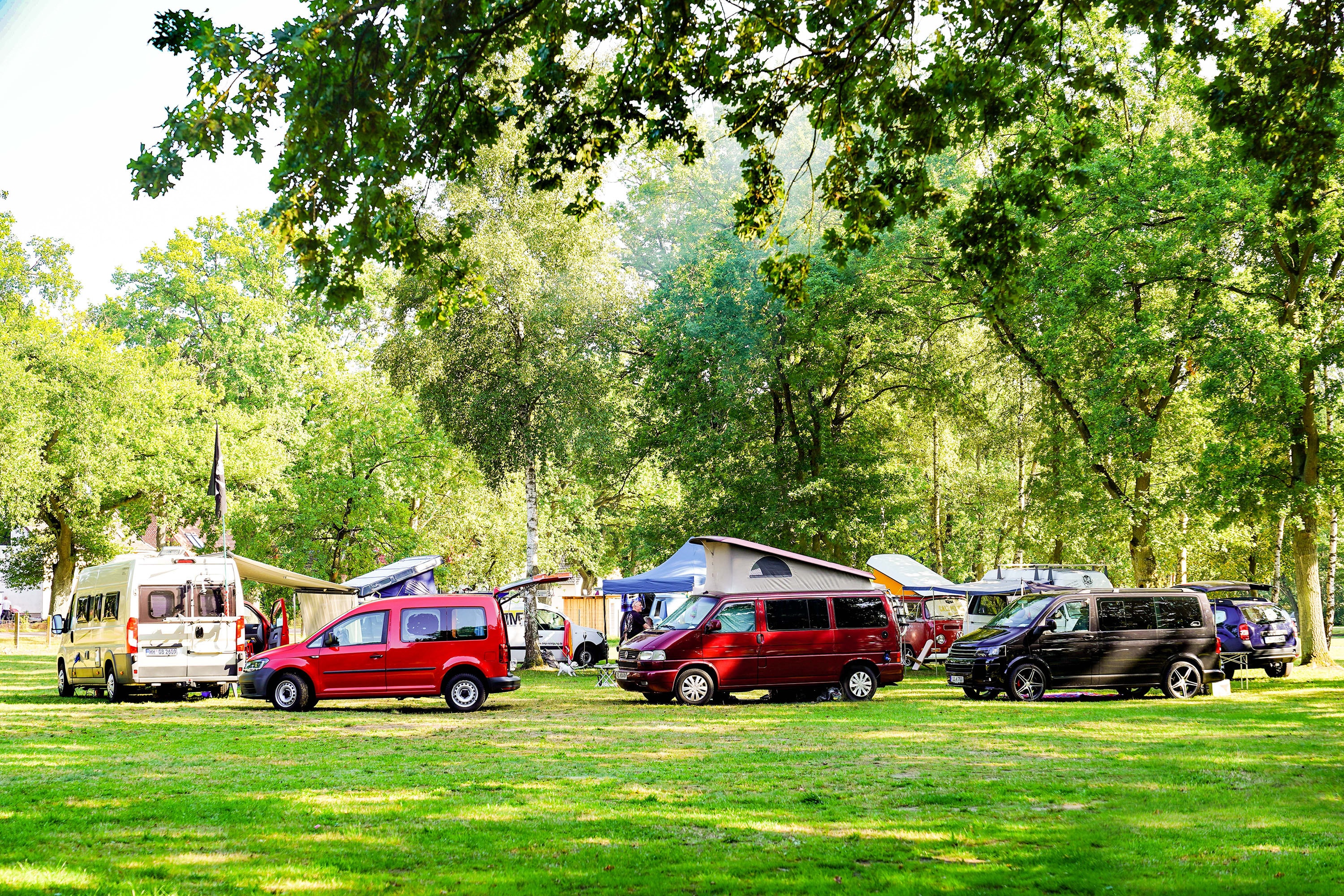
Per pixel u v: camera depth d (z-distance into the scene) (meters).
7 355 41.19
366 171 9.37
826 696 21.12
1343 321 27.41
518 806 9.06
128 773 11.12
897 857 7.22
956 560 51.09
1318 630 28.59
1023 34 10.66
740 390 31.58
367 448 44.84
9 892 6.07
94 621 22.52
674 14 9.91
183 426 46.16
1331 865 6.90
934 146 10.99
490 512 51.53
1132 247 27.62
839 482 32.34
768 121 11.11
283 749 13.30
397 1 8.66
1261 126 11.27
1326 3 10.62
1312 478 27.31
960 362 36.03
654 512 36.38
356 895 6.18
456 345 31.09
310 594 33.47
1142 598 21.20
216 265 53.59
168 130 8.70
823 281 29.28
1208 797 9.44
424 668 19.19
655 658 20.25
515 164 11.01
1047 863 7.04
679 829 8.13
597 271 32.94
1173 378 31.47
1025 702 20.00
